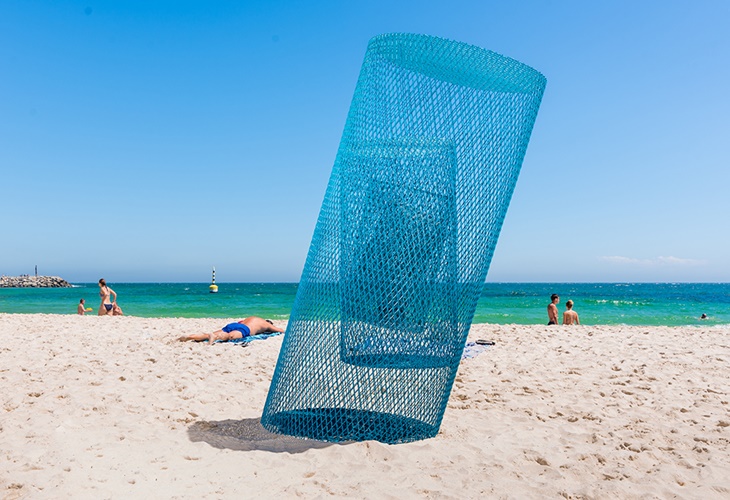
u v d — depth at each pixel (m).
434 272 4.41
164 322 14.48
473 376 7.15
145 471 3.77
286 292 65.38
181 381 6.58
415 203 4.31
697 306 35.97
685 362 8.11
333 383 4.52
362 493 3.46
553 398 6.07
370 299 4.36
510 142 4.55
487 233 4.55
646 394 6.24
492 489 3.55
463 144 4.42
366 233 4.35
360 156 4.36
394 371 4.51
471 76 4.40
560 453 4.26
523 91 4.59
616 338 10.92
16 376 6.64
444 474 3.78
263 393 6.26
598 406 5.74
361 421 4.46
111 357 8.09
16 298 45.22
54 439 4.29
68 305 33.53
